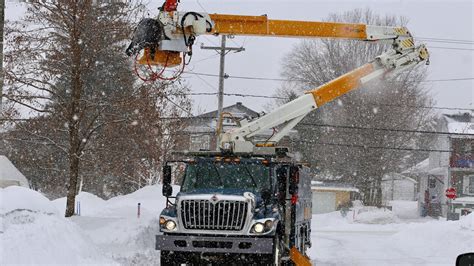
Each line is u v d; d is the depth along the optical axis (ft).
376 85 214.69
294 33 51.88
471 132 229.45
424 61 60.08
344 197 233.14
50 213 42.27
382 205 234.99
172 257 48.06
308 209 68.13
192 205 47.16
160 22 44.52
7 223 36.55
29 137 78.59
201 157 52.39
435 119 253.85
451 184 226.17
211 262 47.29
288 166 53.88
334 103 227.20
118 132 75.87
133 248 65.31
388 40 58.54
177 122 93.50
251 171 51.08
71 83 75.15
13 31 72.23
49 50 73.46
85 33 73.10
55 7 73.15
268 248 46.32
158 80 75.51
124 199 125.08
